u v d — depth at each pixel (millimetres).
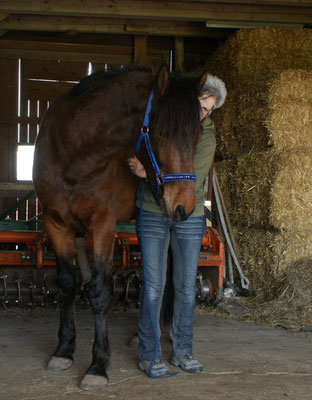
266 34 5555
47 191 2490
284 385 2379
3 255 3752
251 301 4535
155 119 2051
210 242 4137
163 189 2061
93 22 6281
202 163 2514
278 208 4312
